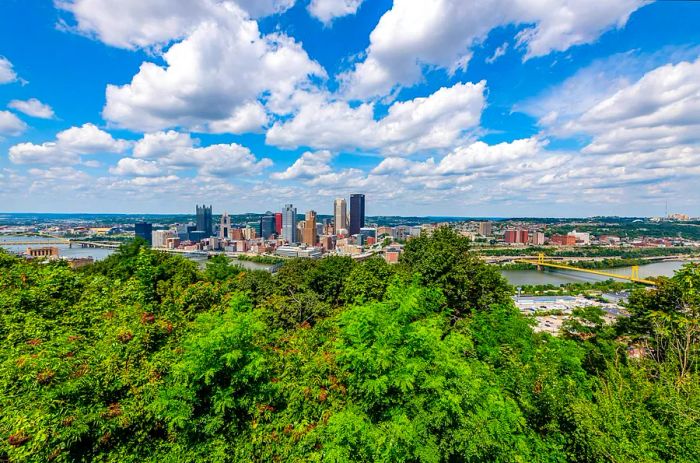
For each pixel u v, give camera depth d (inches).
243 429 338.0
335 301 1096.8
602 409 328.5
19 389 264.8
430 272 724.7
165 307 526.3
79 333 384.8
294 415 355.6
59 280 507.8
